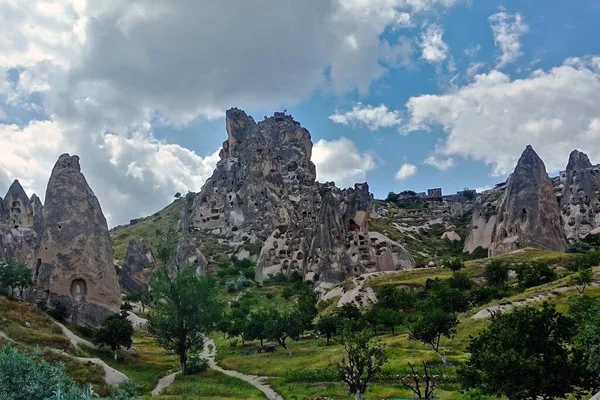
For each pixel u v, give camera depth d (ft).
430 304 276.00
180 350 221.87
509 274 361.10
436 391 156.97
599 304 134.62
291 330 262.88
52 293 237.86
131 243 460.14
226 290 454.81
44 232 247.50
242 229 604.90
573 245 471.21
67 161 262.47
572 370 105.81
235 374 220.02
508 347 113.09
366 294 350.43
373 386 168.86
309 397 161.17
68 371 168.96
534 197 467.93
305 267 457.27
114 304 252.62
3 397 75.05
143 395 167.43
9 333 188.34
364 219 453.17
